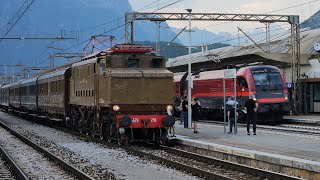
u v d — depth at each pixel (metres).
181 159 16.67
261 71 32.75
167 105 20.39
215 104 36.53
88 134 25.50
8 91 61.56
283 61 43.22
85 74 24.09
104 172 13.56
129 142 22.17
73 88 27.28
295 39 44.78
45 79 36.12
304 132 24.42
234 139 20.44
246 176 12.90
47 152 17.83
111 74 19.94
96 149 19.66
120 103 19.94
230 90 34.22
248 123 22.73
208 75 37.91
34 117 42.69
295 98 42.22
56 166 15.41
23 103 47.62
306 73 43.88
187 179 12.40
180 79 42.47
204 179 12.36
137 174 13.26
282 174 11.94
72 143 22.48
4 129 34.22
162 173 13.45
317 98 43.31
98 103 21.69
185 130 25.97
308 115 41.62
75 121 28.03
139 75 20.12
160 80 20.39
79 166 14.86
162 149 19.86
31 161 16.72
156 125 19.97
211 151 17.58
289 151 15.70
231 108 23.77
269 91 32.44
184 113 27.83
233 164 14.07
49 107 34.34
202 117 40.47
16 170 13.70
